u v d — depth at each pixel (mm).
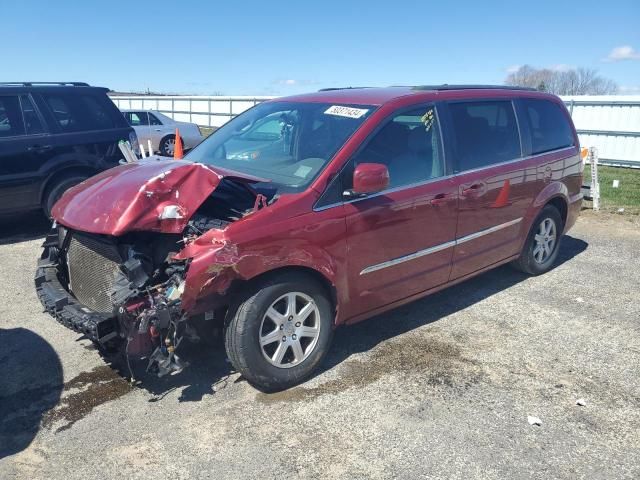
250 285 3439
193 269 3160
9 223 8195
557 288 5645
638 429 3355
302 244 3521
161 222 3338
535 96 5602
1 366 4008
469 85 5051
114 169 4180
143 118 17922
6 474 2908
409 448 3141
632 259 6707
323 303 3773
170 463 3004
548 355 4250
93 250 3613
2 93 6953
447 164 4473
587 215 9086
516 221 5270
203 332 3590
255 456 3061
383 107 4133
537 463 3037
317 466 2988
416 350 4285
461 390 3736
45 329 4613
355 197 3805
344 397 3629
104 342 3246
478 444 3184
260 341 3504
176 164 3756
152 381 3797
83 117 7570
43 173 7219
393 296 4227
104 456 3053
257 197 3480
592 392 3750
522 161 5188
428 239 4336
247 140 4637
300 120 4379
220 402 3561
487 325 4754
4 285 5617
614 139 16188
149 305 3227
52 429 3285
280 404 3545
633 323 4848
